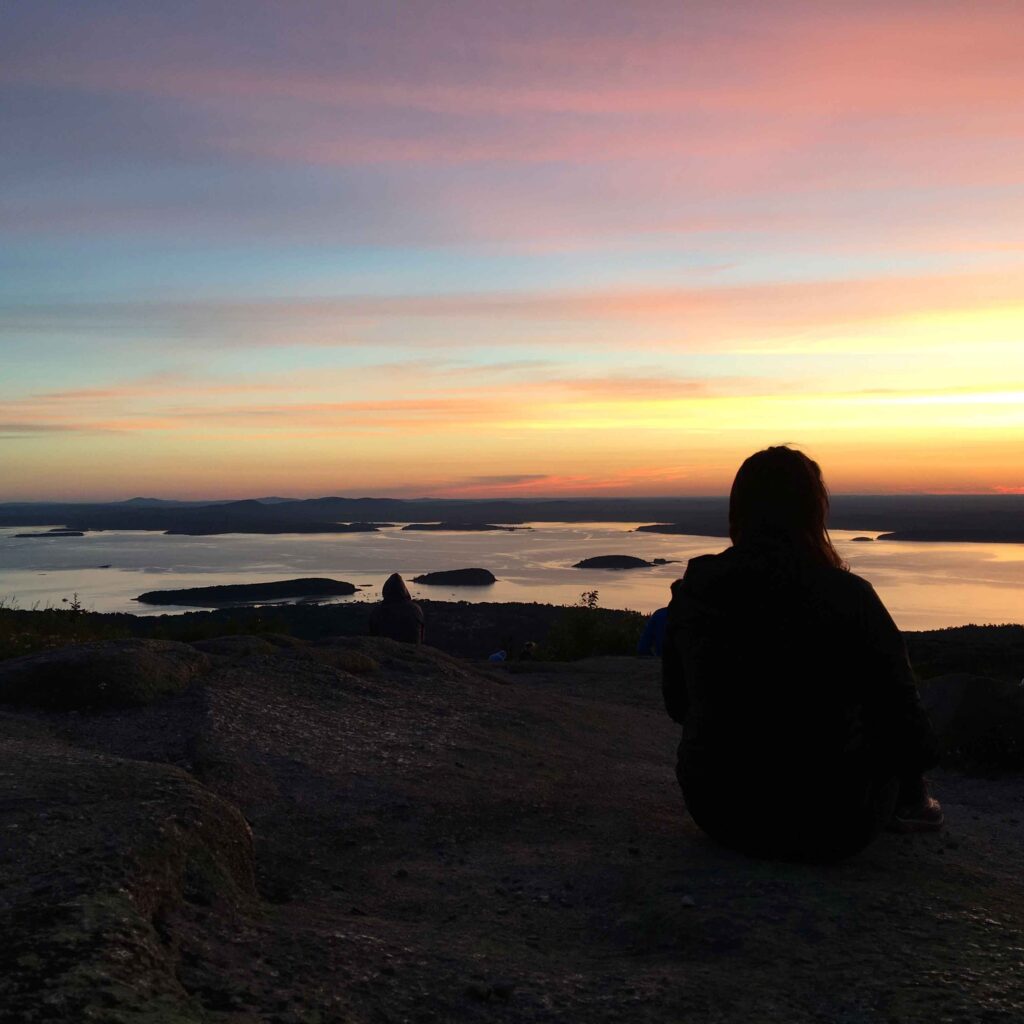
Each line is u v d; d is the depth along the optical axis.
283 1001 2.09
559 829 4.07
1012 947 2.62
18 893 2.27
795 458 3.43
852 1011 2.22
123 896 2.32
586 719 6.49
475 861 3.62
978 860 3.81
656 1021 2.18
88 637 11.52
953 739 6.86
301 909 2.90
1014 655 15.58
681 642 3.50
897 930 2.73
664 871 3.33
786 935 2.69
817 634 3.20
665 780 5.11
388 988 2.27
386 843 3.76
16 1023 1.71
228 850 2.91
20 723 4.85
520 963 2.55
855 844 3.35
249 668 6.07
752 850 3.43
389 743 5.06
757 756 3.30
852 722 3.26
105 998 1.85
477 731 5.57
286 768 4.43
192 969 2.17
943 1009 2.21
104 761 3.51
